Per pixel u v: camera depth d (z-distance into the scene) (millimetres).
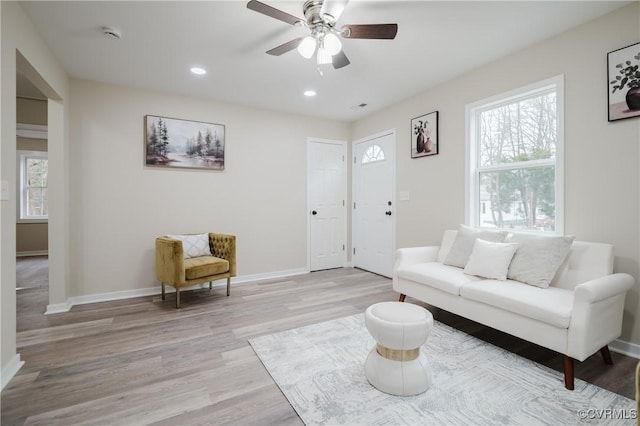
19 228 5832
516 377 1814
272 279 4184
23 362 1965
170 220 3635
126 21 2211
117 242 3361
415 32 2373
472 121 3098
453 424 1432
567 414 1495
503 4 2039
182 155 3682
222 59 2797
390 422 1444
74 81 3152
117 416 1489
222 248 3516
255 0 1676
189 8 2070
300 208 4531
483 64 2938
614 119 2121
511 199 2859
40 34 2357
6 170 1812
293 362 1989
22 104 4727
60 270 2922
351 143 4984
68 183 3086
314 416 1487
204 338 2346
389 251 4215
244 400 1613
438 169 3459
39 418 1472
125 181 3395
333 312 2906
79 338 2346
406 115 3881
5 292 1788
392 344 1627
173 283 3025
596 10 2117
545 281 2131
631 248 2066
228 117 3971
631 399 1605
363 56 2752
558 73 2420
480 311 2197
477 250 2510
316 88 3508
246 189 4105
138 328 2537
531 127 2703
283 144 4383
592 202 2246
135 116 3438
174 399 1620
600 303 1736
